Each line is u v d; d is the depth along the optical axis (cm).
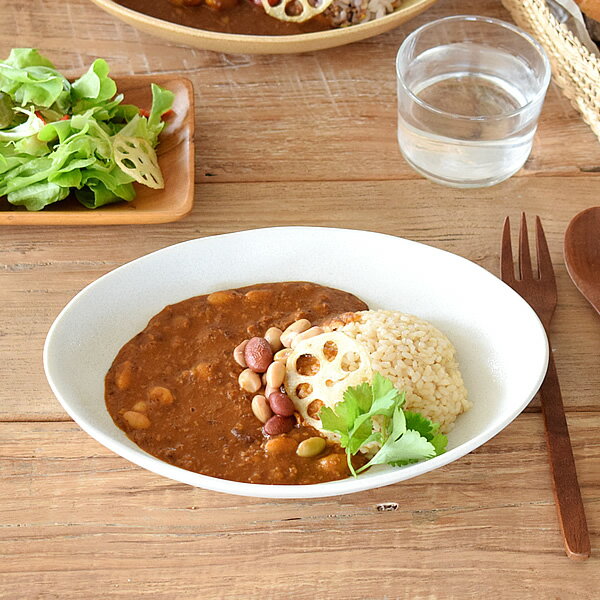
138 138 87
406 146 91
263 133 93
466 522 74
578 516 73
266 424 74
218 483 69
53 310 83
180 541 73
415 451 70
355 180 91
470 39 93
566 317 83
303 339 76
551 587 72
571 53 90
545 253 84
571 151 93
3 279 84
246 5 98
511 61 93
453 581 72
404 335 75
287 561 72
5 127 86
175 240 87
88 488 75
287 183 90
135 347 77
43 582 71
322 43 93
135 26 95
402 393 72
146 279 79
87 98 88
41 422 77
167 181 87
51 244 86
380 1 97
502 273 83
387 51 100
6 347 81
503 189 90
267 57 99
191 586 71
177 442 74
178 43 99
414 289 80
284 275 81
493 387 76
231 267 81
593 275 83
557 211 89
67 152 84
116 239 86
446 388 75
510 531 74
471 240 87
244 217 88
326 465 73
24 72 86
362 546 73
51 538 73
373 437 71
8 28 100
